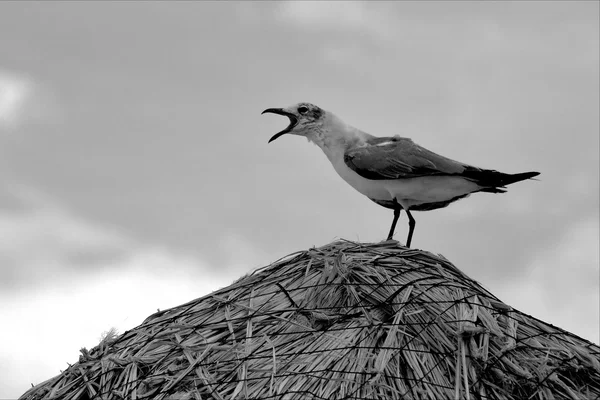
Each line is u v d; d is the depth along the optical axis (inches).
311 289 432.8
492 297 442.9
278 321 420.2
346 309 417.1
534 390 394.9
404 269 444.1
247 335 414.6
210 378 394.9
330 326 409.4
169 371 407.2
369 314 408.8
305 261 462.6
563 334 439.8
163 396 396.2
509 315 432.5
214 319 438.6
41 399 445.1
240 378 389.7
